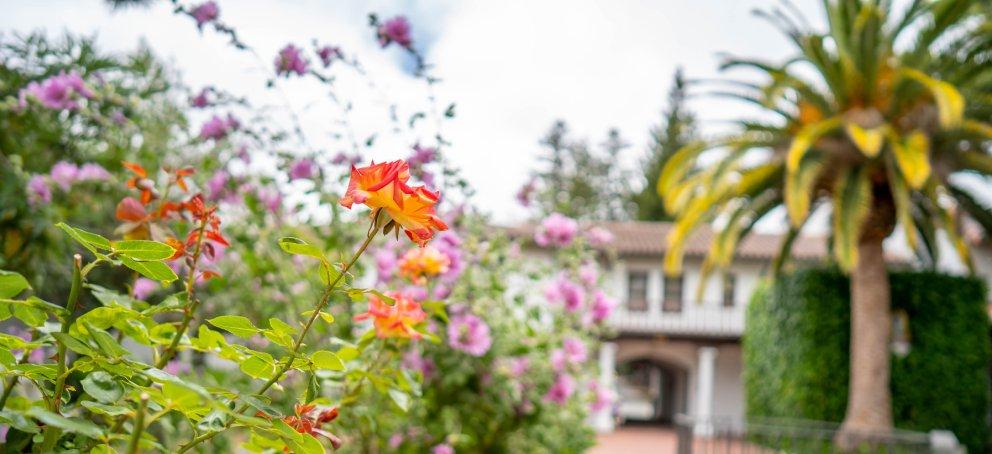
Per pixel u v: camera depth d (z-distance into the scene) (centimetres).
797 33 1120
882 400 1155
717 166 1080
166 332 134
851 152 1080
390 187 111
